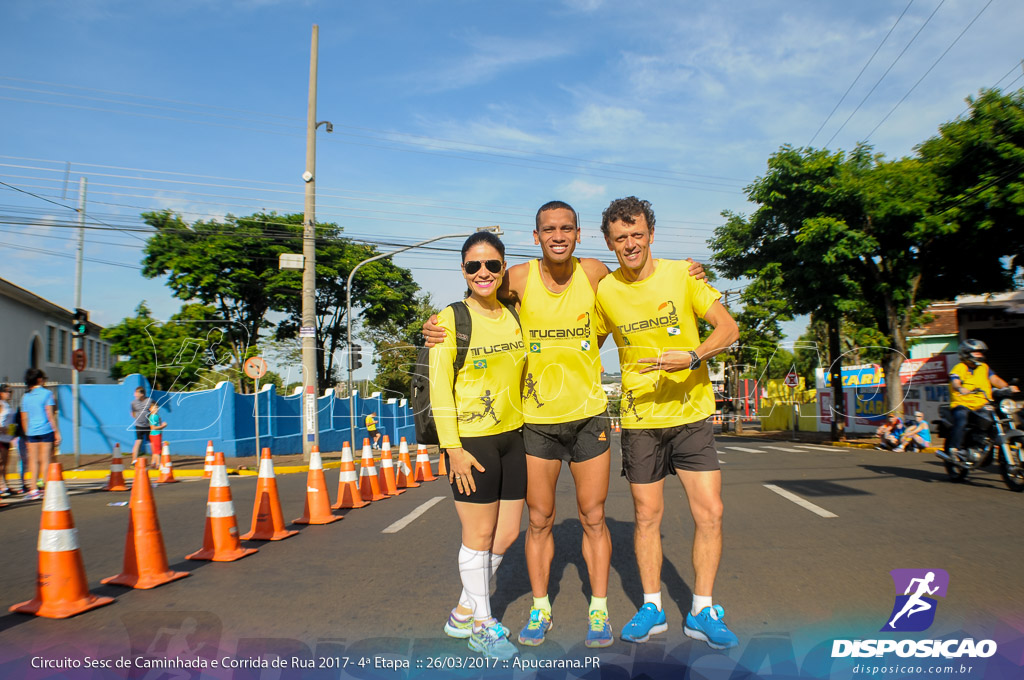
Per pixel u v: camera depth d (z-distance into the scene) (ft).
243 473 45.65
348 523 21.84
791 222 63.31
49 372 97.50
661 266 11.14
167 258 83.97
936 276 63.67
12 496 31.96
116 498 30.73
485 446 10.37
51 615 12.22
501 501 10.73
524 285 11.05
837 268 60.39
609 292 11.25
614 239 10.89
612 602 12.78
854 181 58.49
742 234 67.56
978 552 15.88
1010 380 65.51
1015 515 20.61
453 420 10.21
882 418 69.72
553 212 10.48
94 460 52.13
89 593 13.06
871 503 23.30
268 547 18.22
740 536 18.21
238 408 59.57
